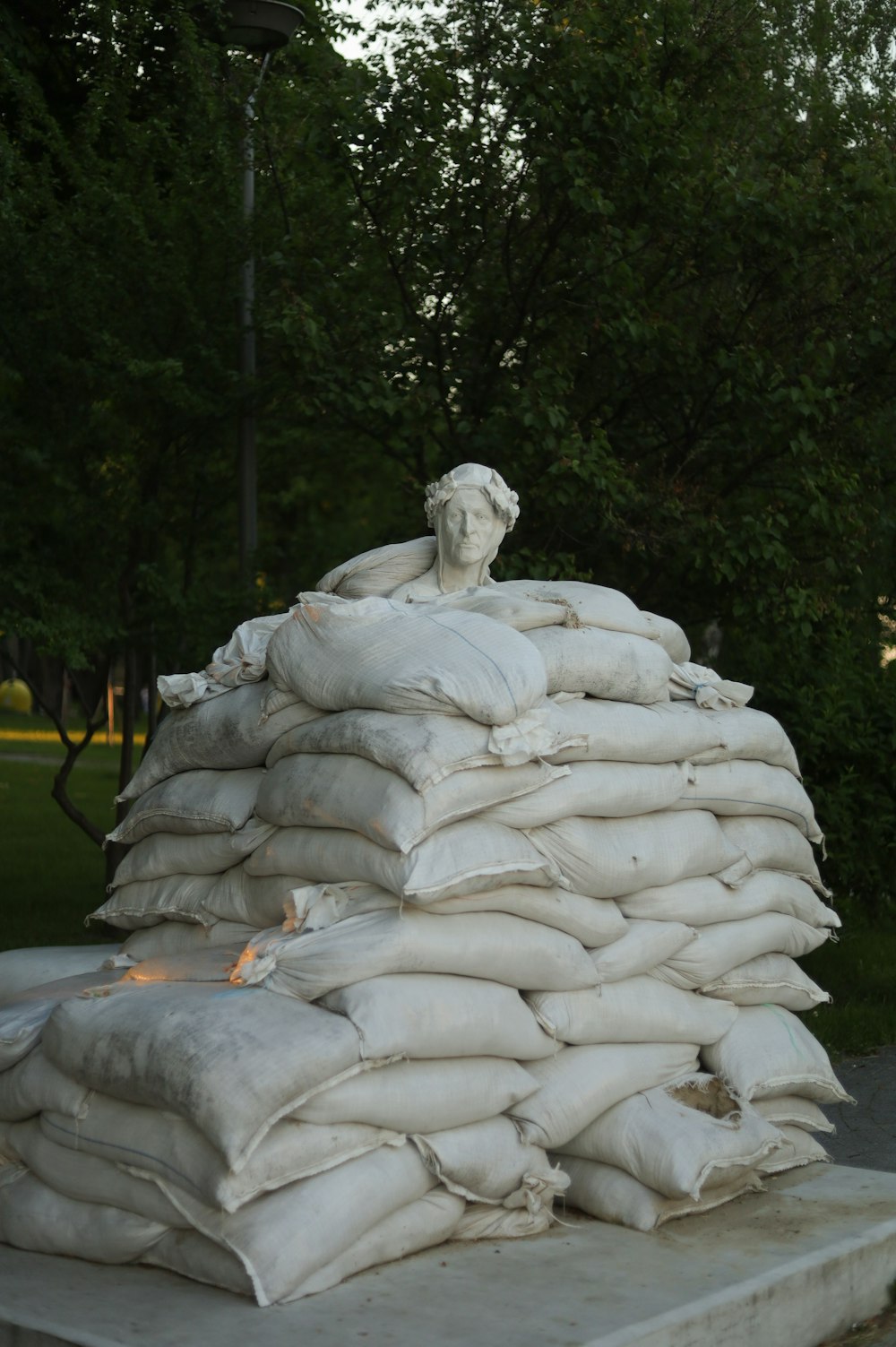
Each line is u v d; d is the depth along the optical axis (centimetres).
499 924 409
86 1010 386
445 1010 392
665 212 941
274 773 432
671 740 454
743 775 486
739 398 930
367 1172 378
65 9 1165
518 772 412
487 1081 405
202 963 423
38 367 959
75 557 997
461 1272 382
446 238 961
